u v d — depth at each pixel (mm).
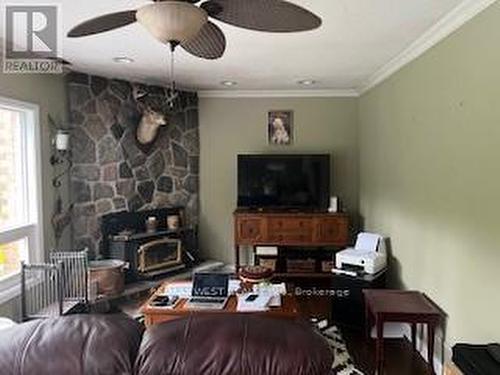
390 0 2303
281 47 3221
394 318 2787
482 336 2346
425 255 3141
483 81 2311
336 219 4805
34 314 3295
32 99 3605
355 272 3801
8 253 3416
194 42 1963
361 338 3566
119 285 4031
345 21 2633
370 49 3295
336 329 3754
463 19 2500
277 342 1203
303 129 5316
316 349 1204
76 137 4156
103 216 4445
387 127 4066
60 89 4023
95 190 4355
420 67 3215
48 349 1210
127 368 1196
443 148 2818
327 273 4863
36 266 3229
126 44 3150
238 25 1786
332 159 5328
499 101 2156
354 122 5293
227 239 5422
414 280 3373
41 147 3740
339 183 5348
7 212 3496
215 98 5320
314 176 5035
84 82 4188
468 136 2482
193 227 5203
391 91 3938
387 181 4078
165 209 5043
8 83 3287
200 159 5371
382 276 3867
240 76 4375
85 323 1298
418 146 3264
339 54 3455
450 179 2715
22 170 3623
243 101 5320
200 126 5355
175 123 5117
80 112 4176
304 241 4848
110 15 1707
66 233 4156
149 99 4738
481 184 2338
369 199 4793
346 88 5094
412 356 3225
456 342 2650
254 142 5340
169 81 4656
